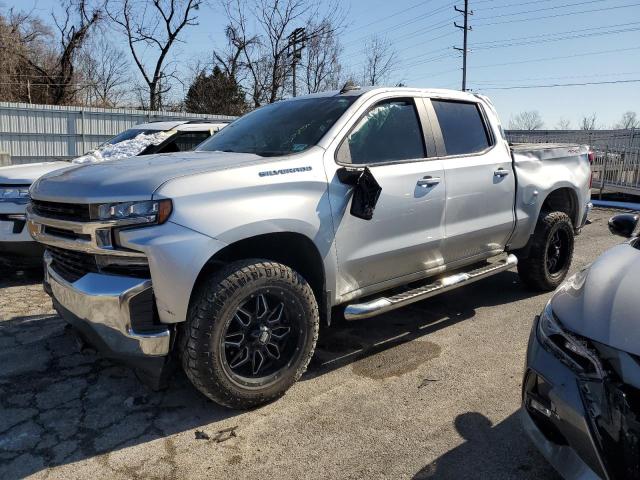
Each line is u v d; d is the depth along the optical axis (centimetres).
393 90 412
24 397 341
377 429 308
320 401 340
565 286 281
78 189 301
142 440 298
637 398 203
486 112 481
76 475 268
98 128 1759
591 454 213
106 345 299
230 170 310
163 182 289
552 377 232
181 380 366
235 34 3184
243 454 286
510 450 288
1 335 435
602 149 1378
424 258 412
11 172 570
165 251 279
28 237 549
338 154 360
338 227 349
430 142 420
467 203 436
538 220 523
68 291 306
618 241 839
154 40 3244
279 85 3209
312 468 274
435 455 285
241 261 312
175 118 1869
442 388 355
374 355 407
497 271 473
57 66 3294
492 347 421
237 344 312
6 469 272
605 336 219
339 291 362
